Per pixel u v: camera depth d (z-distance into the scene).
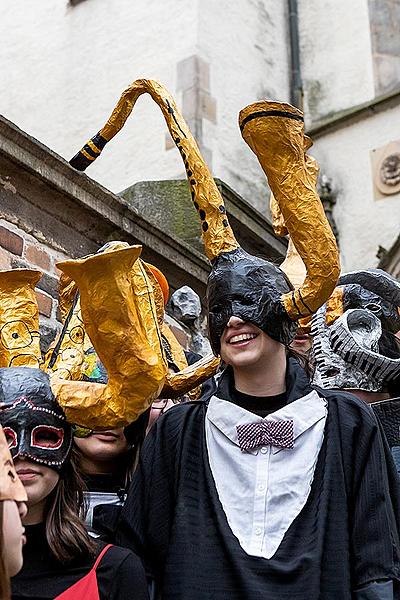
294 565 1.96
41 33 8.62
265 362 2.17
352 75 8.80
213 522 2.07
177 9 7.86
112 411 1.95
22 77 8.55
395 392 2.81
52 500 2.02
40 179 3.59
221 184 5.00
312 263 2.11
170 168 7.20
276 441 2.14
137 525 2.16
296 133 2.12
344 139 8.59
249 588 1.94
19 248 3.53
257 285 2.17
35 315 2.26
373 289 3.02
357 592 1.96
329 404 2.22
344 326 2.73
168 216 5.17
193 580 2.00
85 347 2.38
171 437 2.24
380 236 8.16
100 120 7.89
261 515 2.06
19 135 3.48
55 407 1.99
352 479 2.10
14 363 2.17
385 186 8.27
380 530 2.02
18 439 1.94
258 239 5.16
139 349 1.91
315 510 2.05
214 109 7.60
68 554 1.97
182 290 3.89
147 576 2.09
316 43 9.04
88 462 2.48
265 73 8.44
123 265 1.91
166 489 2.18
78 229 3.85
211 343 2.24
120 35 8.09
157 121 7.42
